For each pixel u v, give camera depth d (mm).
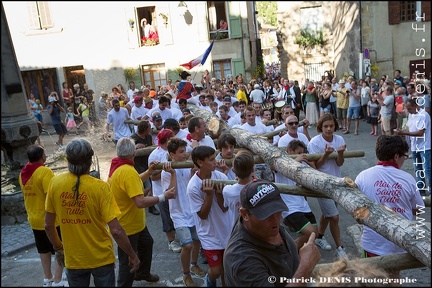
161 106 8328
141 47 7367
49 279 4043
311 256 2277
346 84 10461
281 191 4027
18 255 4754
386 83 7844
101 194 3059
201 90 9555
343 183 3539
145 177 4422
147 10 7043
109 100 10023
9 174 5359
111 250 3197
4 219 5230
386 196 3287
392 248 3174
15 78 2746
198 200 3646
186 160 4570
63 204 3049
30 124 5508
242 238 2359
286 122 5566
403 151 3352
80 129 10695
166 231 5094
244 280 2227
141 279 4242
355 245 4965
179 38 7473
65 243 3107
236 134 6270
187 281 4156
